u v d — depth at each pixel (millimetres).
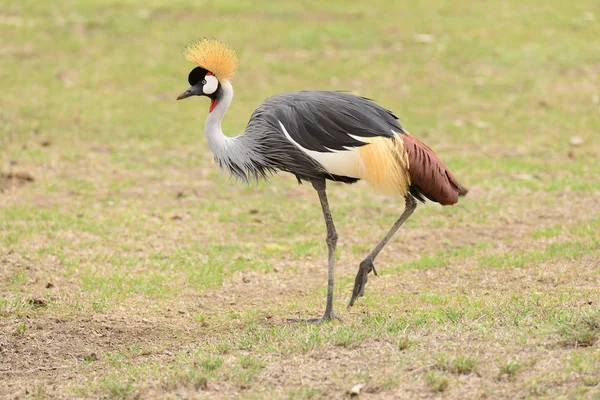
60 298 11211
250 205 15547
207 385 7953
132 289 11695
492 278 11594
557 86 22312
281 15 27844
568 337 8297
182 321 10602
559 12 28234
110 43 24891
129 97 21391
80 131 19047
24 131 18766
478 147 18500
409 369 7926
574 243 12695
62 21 26516
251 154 10297
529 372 7684
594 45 25125
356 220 14836
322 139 9898
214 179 16828
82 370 8977
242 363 8328
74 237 13586
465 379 7660
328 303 10148
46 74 22422
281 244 13781
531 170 16984
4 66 22828
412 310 10172
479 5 29109
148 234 13984
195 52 10617
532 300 10062
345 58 24219
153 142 18688
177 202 15594
